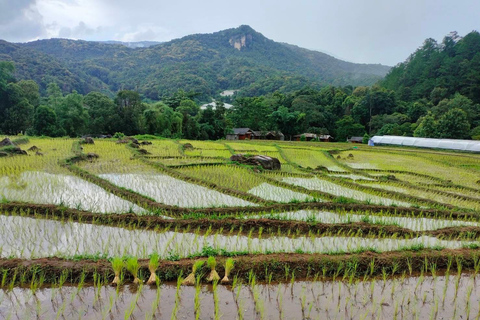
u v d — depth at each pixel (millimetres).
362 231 7941
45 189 10672
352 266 5945
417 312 4875
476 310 4996
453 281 5891
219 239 7328
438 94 63219
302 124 63406
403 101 70562
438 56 72125
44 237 6969
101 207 9125
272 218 8508
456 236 7977
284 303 4977
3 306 4691
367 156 25719
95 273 5305
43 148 20641
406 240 7609
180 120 47938
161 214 8734
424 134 39781
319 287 5492
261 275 5672
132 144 23500
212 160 18812
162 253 6418
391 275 6012
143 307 4719
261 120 65500
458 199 12109
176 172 14008
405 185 13891
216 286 5270
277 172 15516
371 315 4758
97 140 28328
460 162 23000
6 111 40594
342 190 12672
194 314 4590
